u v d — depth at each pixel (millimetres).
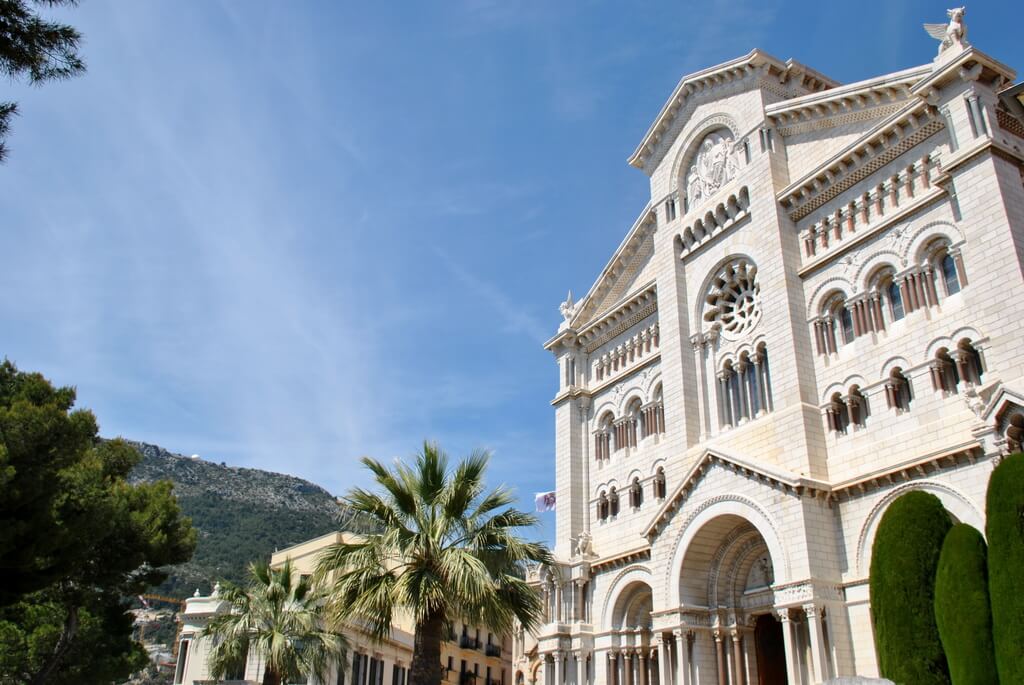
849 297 38562
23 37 16312
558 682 48781
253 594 45562
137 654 54906
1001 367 30188
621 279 58438
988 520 24812
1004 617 23469
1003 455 28016
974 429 29219
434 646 28203
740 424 43469
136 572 53344
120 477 50719
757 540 40375
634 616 48156
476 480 30734
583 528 53938
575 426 56906
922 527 28500
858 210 39438
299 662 42750
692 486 41156
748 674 39469
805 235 41875
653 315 53281
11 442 29453
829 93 41906
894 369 35781
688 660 39406
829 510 35812
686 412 45625
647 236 56250
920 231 35906
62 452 31203
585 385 58375
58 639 48750
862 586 33812
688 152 51125
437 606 28391
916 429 34031
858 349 37625
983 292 31438
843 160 39969
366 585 28906
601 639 48781
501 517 30859
